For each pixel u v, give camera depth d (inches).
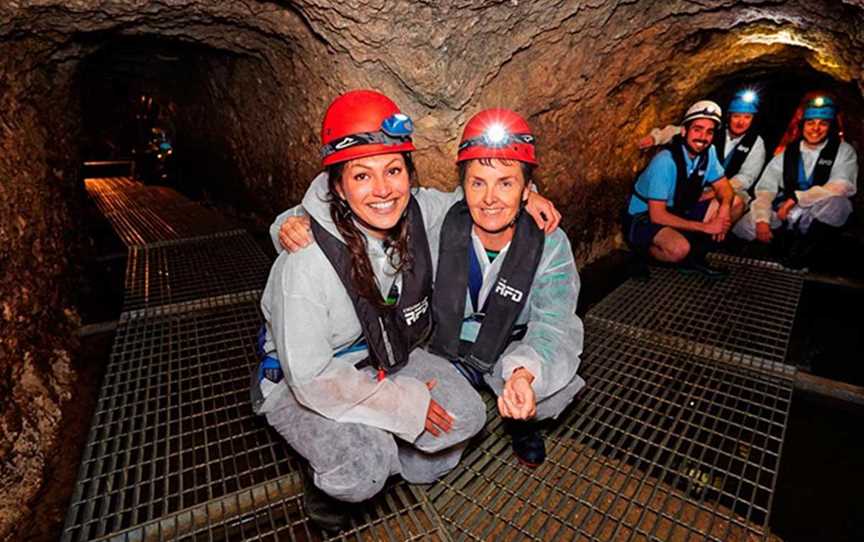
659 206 136.3
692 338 108.7
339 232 53.1
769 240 153.9
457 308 63.2
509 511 66.6
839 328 116.1
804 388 93.6
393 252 56.5
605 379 94.0
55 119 122.1
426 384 62.7
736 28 111.0
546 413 67.9
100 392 89.5
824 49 105.1
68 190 131.2
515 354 61.2
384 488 68.6
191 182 241.6
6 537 64.2
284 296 54.1
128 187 267.0
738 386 91.7
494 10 71.1
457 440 63.2
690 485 69.1
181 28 104.3
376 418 55.9
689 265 142.6
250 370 97.9
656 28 102.3
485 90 84.0
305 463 70.1
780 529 67.6
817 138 140.3
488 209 57.1
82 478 70.0
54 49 101.7
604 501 68.2
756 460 78.4
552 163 118.6
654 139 156.1
